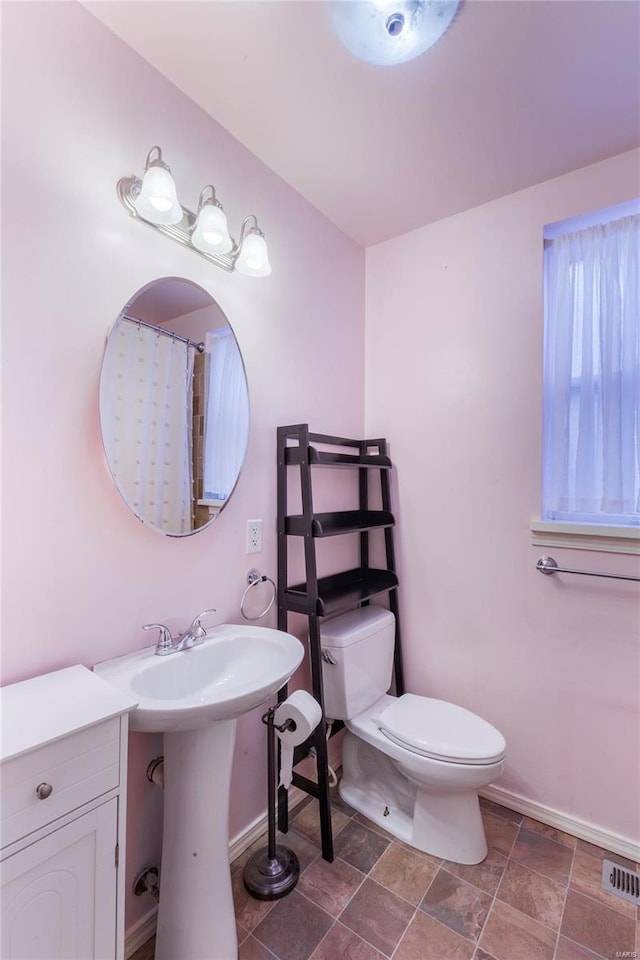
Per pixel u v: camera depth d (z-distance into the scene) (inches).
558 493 65.2
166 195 42.2
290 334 66.8
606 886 53.2
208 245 50.0
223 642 49.8
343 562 79.6
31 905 27.4
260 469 61.7
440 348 75.2
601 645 60.6
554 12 41.0
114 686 37.3
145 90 45.9
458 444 73.2
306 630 69.5
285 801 61.1
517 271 67.5
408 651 78.6
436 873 54.8
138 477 45.3
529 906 50.4
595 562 60.9
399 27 42.3
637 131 55.5
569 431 64.7
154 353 47.1
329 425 75.4
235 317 57.5
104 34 42.2
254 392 60.6
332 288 75.9
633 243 59.8
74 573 40.3
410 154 59.6
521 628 66.9
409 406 78.8
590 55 45.1
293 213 66.9
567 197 63.3
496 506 69.3
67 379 39.6
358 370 83.0
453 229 73.8
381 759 66.8
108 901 31.5
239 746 58.0
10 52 35.9
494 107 51.7
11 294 36.0
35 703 32.4
